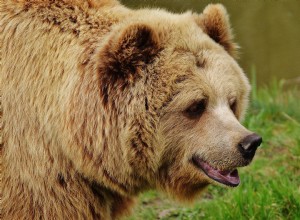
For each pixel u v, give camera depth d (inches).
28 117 318.3
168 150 327.0
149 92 314.7
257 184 453.1
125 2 387.2
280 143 525.7
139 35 308.8
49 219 321.1
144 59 316.2
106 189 340.2
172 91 316.5
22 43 323.6
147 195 462.9
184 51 323.0
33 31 324.5
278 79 786.8
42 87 318.0
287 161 491.8
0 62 323.3
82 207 328.5
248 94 361.7
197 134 322.3
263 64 795.4
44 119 316.5
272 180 435.2
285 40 811.4
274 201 407.2
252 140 309.0
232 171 331.0
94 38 325.1
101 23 330.6
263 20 772.6
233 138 313.9
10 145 319.3
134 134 315.9
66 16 328.8
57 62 319.6
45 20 326.0
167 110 317.7
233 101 333.1
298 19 790.5
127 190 336.5
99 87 310.5
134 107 313.0
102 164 320.2
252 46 777.6
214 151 318.3
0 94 321.4
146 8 369.7
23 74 320.5
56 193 320.8
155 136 319.6
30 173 318.3
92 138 314.2
